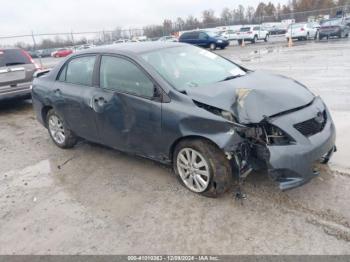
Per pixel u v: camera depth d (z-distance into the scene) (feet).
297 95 11.48
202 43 87.56
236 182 12.07
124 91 12.99
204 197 11.66
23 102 31.17
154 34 120.67
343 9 111.86
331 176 12.10
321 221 9.80
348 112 18.85
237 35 106.01
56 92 16.19
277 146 9.98
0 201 12.85
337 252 8.63
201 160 11.27
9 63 25.75
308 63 40.65
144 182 13.21
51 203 12.36
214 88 11.77
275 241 9.21
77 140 17.42
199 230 10.00
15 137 20.62
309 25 91.04
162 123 11.73
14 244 10.22
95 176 14.23
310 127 10.63
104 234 10.27
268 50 68.08
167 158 12.41
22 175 15.02
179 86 12.06
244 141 10.31
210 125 10.54
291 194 11.27
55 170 15.24
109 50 14.06
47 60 84.33
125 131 13.24
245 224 10.02
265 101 10.68
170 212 11.03
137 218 10.91
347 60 40.22
